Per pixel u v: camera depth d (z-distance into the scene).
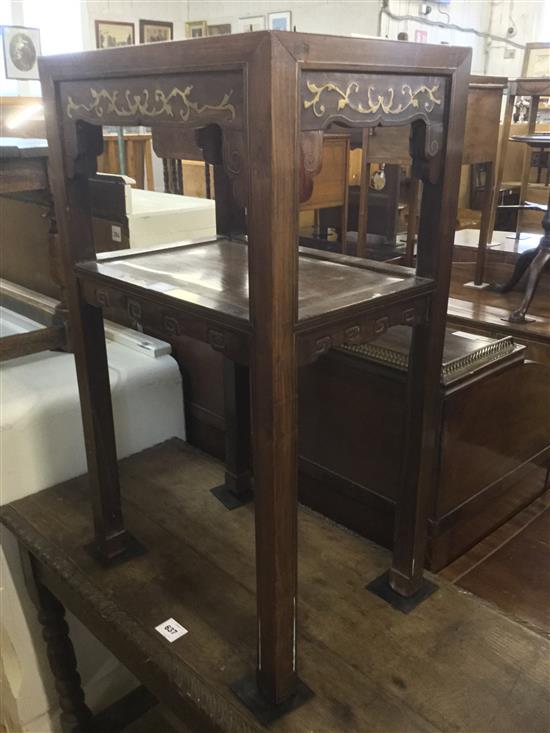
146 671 0.84
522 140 1.67
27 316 1.53
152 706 1.42
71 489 1.21
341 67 0.58
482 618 0.88
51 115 0.80
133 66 0.66
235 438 1.12
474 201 3.96
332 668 0.80
